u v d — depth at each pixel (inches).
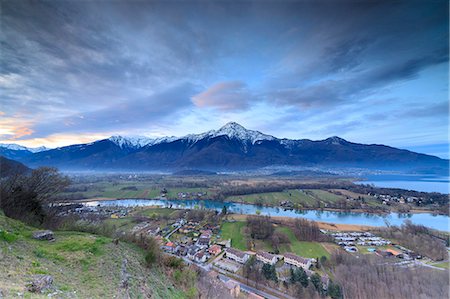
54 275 209.9
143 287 254.4
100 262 269.1
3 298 131.7
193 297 311.9
